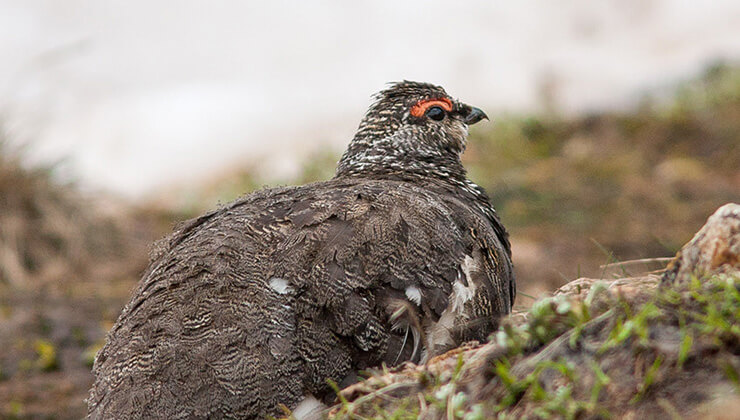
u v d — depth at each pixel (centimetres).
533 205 1677
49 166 1506
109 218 1517
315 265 559
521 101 2105
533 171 1856
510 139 1980
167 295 558
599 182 1788
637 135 1981
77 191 1522
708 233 471
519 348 446
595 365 411
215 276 556
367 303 559
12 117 1606
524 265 1416
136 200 1725
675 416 376
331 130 1952
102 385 548
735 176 1780
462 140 820
